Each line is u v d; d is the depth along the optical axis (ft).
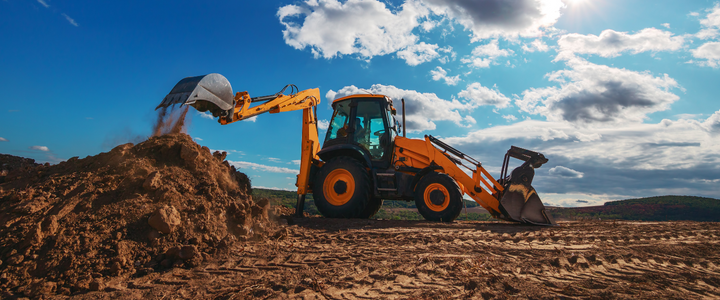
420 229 17.07
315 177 25.21
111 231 9.63
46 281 7.85
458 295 7.36
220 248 10.66
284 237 13.58
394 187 23.85
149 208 10.76
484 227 18.60
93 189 11.09
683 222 22.90
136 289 7.77
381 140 24.90
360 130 25.53
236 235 12.31
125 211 10.41
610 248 12.12
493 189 22.85
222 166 16.02
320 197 24.40
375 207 29.12
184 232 10.54
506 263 9.97
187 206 11.64
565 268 9.55
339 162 24.38
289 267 9.55
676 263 10.25
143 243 9.70
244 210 13.35
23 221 9.52
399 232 15.72
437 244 12.93
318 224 19.19
